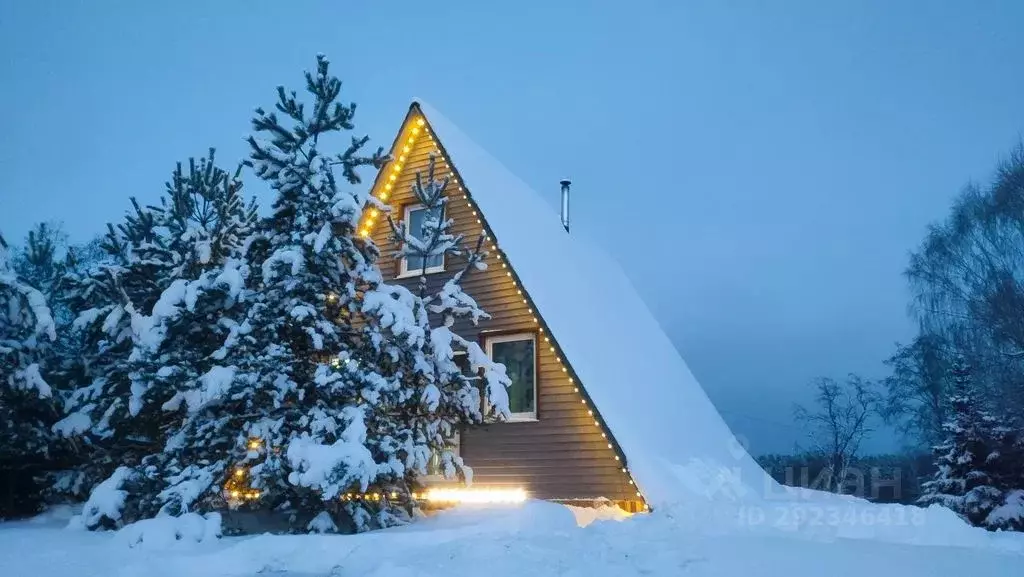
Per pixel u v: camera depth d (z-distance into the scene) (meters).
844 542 8.45
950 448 24.53
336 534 10.03
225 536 10.15
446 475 12.66
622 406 15.21
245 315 11.84
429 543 9.13
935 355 34.62
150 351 11.48
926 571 7.01
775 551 7.85
